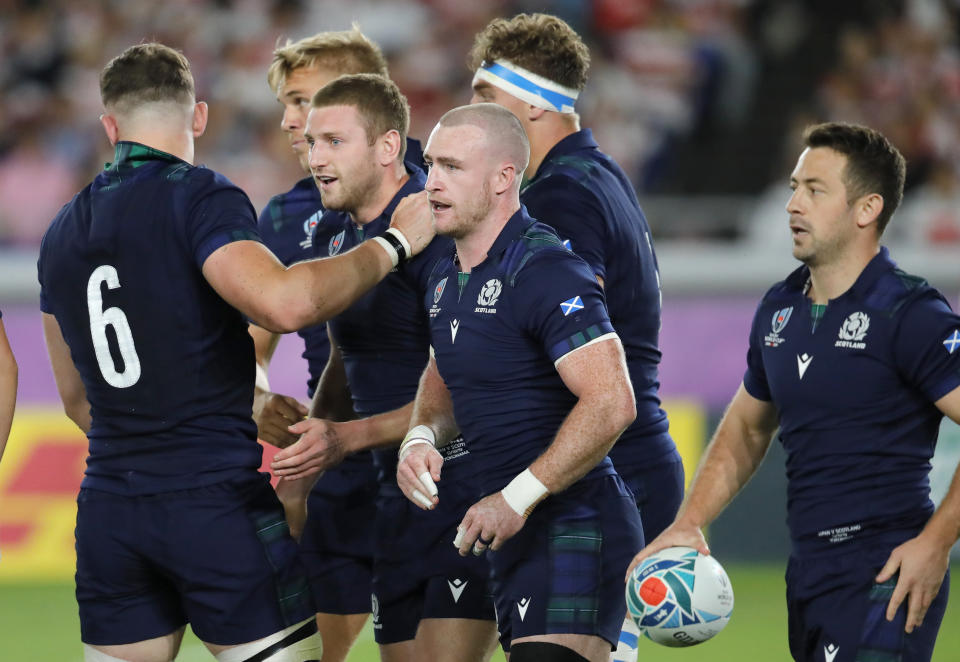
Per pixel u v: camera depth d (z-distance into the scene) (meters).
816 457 13.04
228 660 13.33
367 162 14.55
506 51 15.68
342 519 16.53
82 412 14.84
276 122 44.78
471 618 14.77
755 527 30.31
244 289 12.62
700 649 23.61
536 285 12.45
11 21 45.72
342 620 16.66
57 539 29.72
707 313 31.05
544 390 12.80
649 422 15.52
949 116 43.56
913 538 12.57
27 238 41.69
